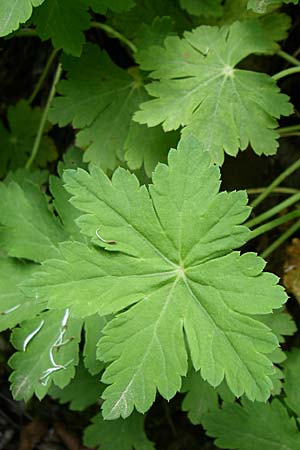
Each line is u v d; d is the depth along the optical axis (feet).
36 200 1.26
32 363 1.20
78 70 1.36
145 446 1.39
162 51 1.28
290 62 1.44
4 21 1.13
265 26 1.36
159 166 1.07
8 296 1.22
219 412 1.25
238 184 1.46
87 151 1.34
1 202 1.24
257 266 1.04
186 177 1.06
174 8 1.41
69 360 1.20
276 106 1.23
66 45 1.26
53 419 1.63
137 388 1.04
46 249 1.24
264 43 1.29
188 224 1.07
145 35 1.33
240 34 1.28
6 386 1.64
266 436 1.23
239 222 1.05
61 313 1.21
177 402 1.55
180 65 1.27
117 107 1.36
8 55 1.67
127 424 1.40
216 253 1.06
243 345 1.03
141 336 1.05
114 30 1.42
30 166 1.59
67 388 1.41
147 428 1.56
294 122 1.47
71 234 1.25
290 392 1.24
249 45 1.28
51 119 1.36
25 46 1.65
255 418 1.24
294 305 1.43
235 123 1.22
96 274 1.06
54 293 1.04
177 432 1.55
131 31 1.41
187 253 1.07
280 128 1.48
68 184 1.06
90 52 1.37
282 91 1.48
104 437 1.40
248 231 1.05
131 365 1.04
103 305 1.05
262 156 1.46
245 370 1.02
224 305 1.05
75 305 1.05
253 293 1.03
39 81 1.61
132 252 1.07
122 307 1.06
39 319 1.21
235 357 1.03
